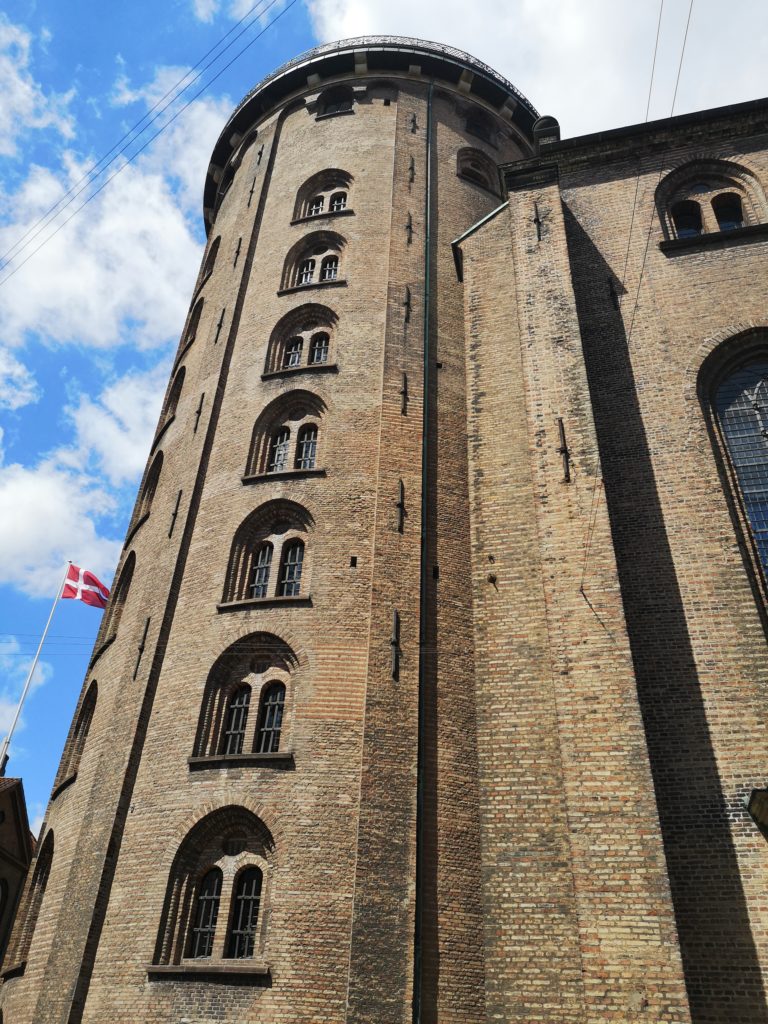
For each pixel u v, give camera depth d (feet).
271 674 66.33
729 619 53.01
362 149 105.60
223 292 99.40
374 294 88.33
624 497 59.36
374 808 57.36
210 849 59.52
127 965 55.52
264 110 122.72
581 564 53.47
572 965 44.91
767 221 71.10
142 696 68.13
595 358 66.59
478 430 67.51
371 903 53.88
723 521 56.65
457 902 55.47
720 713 50.01
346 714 61.98
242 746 63.72
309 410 82.38
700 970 43.29
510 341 71.67
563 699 48.83
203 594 72.08
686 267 69.56
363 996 50.67
